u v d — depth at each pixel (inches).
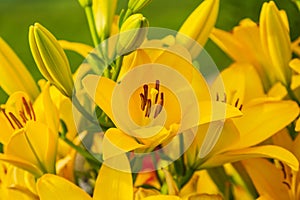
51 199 41.5
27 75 47.0
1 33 215.3
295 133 45.8
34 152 43.6
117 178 42.0
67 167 46.3
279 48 47.3
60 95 45.0
